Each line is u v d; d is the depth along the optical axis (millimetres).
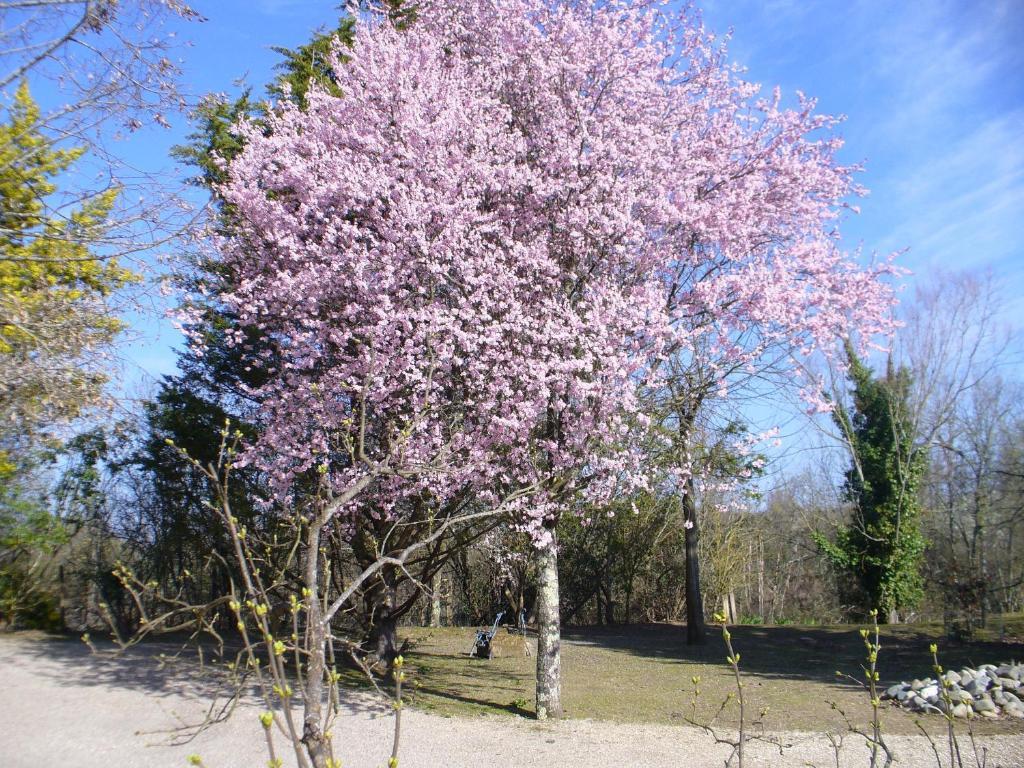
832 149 10203
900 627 17734
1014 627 15500
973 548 16875
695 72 10727
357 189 8820
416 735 7902
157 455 12594
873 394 19703
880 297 9672
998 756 6969
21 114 8023
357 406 9250
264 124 12047
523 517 9141
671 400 9336
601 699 10367
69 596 14773
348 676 10844
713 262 9750
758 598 30578
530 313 8938
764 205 9688
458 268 8711
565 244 9312
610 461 8523
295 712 8133
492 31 10352
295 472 9594
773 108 10172
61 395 7406
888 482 19375
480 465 8609
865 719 8812
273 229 9672
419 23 10805
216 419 12258
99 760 6223
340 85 10195
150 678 9352
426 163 9008
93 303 7633
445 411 9117
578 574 22469
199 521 12320
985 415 19719
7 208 7832
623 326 8508
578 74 9570
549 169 9328
